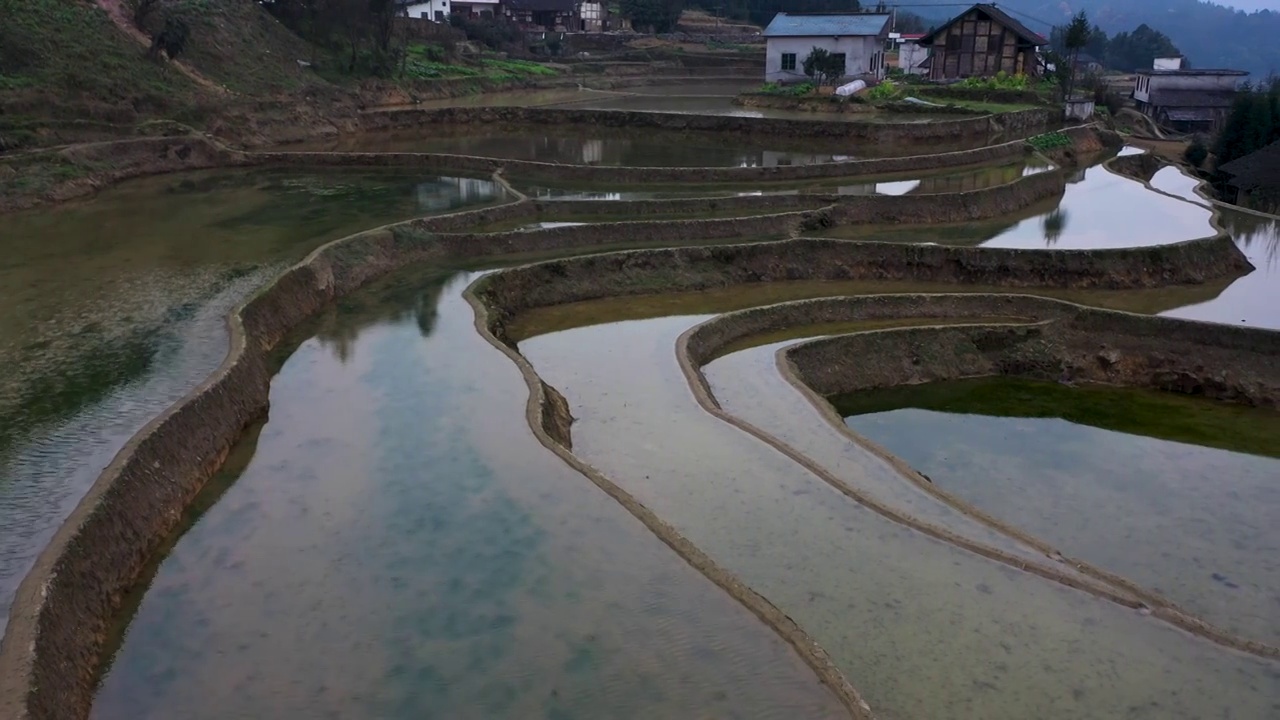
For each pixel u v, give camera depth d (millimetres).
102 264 21797
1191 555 14789
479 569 11312
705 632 10219
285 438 14742
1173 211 32344
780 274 25625
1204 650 10617
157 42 39656
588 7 84062
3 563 10562
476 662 9742
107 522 11297
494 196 30594
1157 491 16781
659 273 24797
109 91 35844
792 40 55781
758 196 30391
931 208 30281
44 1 38125
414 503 12781
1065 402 20406
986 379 21453
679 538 11984
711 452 15273
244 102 40469
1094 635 10836
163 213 27422
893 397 20594
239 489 13289
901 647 10508
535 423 14930
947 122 42375
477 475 13477
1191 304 23688
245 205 28766
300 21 53062
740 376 19234
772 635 10203
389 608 10625
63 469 12523
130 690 9492
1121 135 51719
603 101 53969
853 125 41812
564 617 10445
